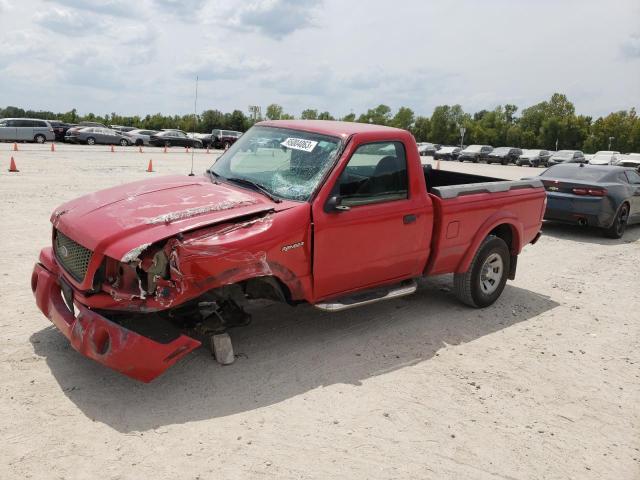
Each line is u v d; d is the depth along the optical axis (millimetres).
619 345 5680
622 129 98312
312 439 3635
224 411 3879
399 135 5223
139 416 3736
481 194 6023
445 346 5293
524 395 4477
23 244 7727
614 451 3805
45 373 4184
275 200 4555
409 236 5301
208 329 4418
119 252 3744
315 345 5059
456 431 3873
